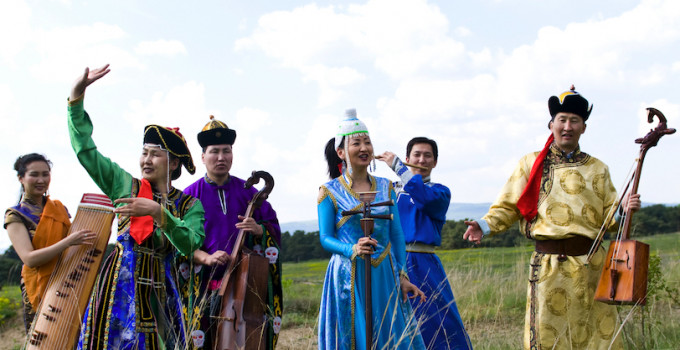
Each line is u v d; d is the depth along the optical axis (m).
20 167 5.65
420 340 5.16
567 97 5.77
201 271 5.70
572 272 5.62
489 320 9.08
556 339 5.53
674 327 7.32
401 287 5.28
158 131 5.37
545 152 5.96
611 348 5.54
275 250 5.96
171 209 5.32
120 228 5.08
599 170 5.83
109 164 5.12
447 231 21.89
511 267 12.82
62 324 4.79
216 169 6.02
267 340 5.73
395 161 6.40
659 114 5.27
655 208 28.45
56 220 5.39
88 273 4.89
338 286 5.09
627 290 5.07
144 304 4.97
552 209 5.74
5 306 11.91
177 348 4.94
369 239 4.83
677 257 12.90
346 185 5.38
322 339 5.14
